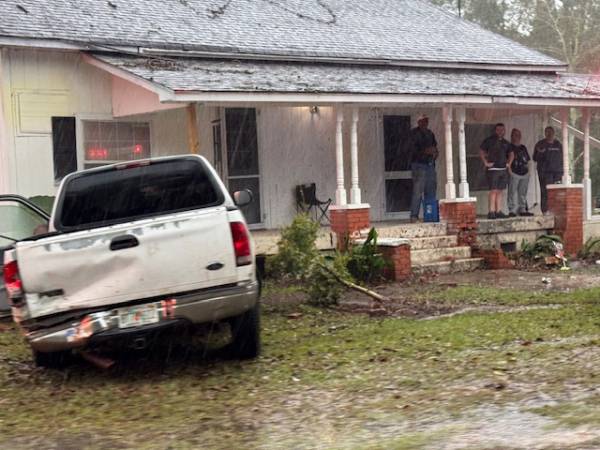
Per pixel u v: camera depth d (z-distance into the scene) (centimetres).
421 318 1070
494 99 1667
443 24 2189
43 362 843
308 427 605
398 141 1945
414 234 1661
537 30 4200
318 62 1725
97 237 741
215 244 756
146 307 747
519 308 1124
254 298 773
